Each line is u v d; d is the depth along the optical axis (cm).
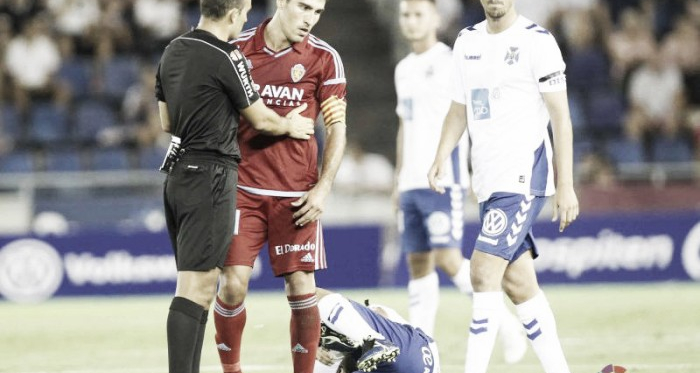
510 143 2052
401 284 4700
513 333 2656
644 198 5162
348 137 6262
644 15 6488
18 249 4506
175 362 1889
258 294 4525
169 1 6212
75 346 3084
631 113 6088
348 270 4694
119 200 4919
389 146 6281
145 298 4522
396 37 6481
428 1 2853
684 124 6091
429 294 2873
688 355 2720
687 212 4797
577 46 6369
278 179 2097
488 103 2077
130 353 2933
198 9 6372
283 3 2072
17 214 4850
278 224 2102
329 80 2136
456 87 2170
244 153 2102
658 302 3944
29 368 2683
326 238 4697
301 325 2100
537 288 2123
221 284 2094
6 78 5825
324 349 2212
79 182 4906
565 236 4662
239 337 2145
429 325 2870
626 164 5694
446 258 2834
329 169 2098
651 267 4716
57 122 5753
